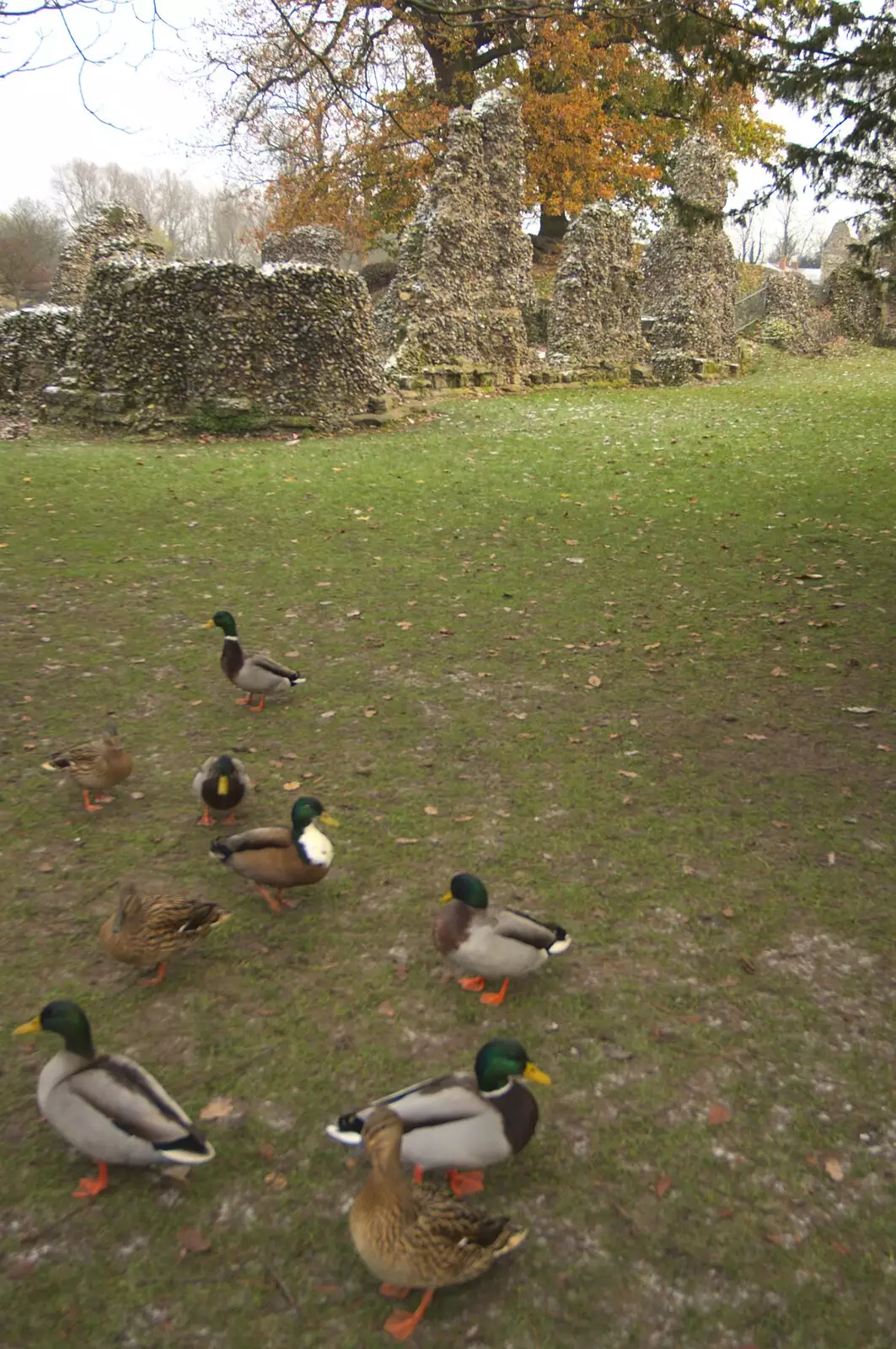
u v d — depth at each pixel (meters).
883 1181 3.72
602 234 32.59
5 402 26.69
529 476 17.81
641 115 42.56
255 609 10.77
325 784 6.89
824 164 12.66
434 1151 3.39
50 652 9.34
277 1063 4.29
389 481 17.38
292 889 5.62
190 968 4.94
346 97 16.73
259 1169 3.74
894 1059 4.36
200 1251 3.41
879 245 14.16
